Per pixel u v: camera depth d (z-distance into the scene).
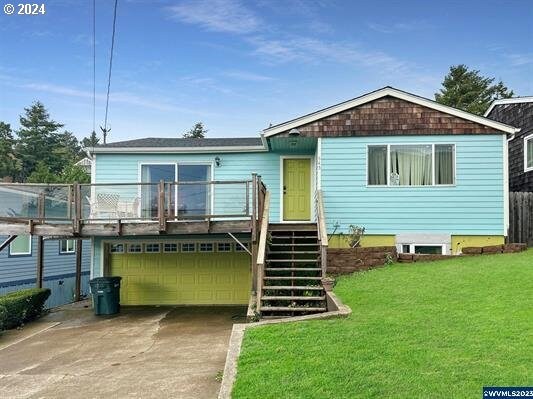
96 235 11.40
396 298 7.80
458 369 4.64
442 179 12.69
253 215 11.00
